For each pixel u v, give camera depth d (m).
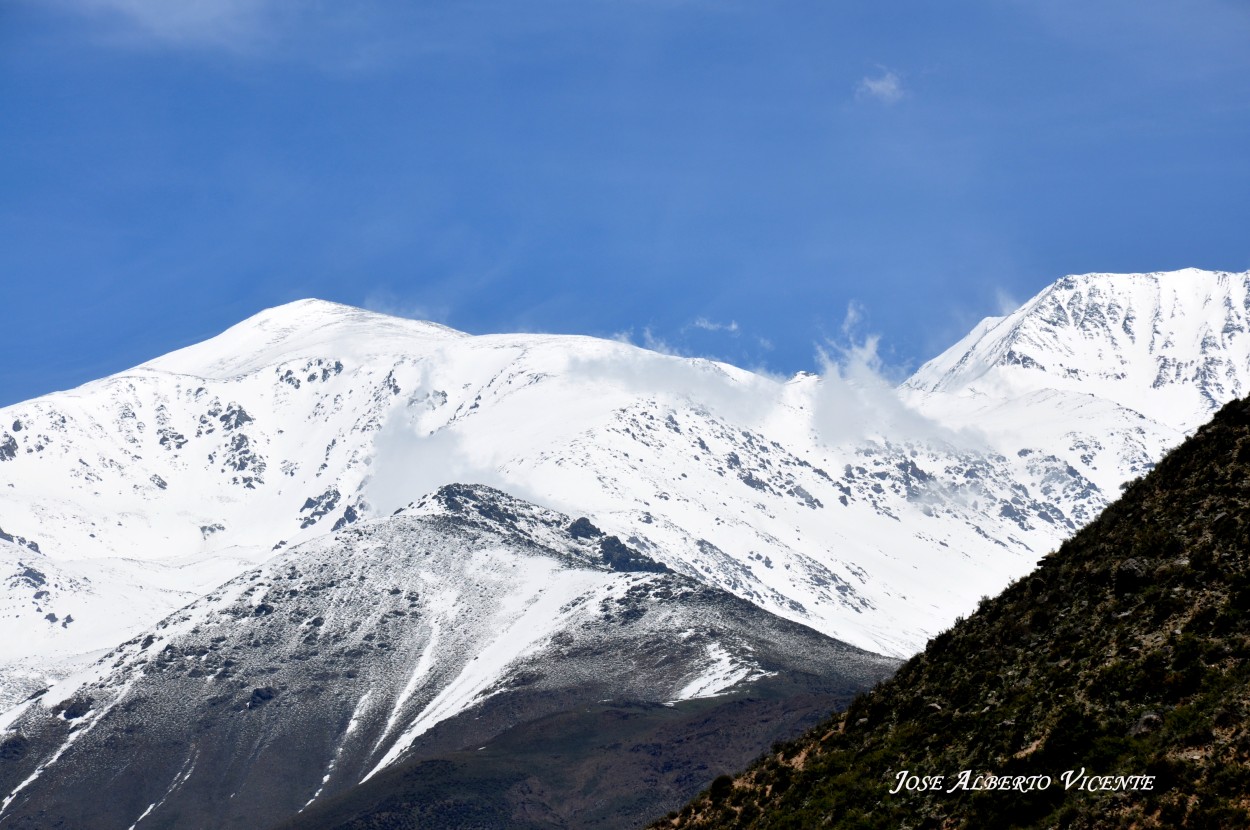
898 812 123.06
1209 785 103.31
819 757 141.50
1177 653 118.31
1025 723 123.12
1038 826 110.50
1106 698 118.81
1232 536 127.81
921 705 139.00
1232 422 143.25
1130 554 135.75
